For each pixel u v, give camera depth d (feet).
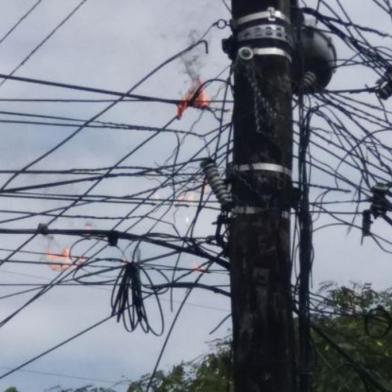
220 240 46.19
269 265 43.70
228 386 52.54
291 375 42.80
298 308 45.80
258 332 42.91
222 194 44.96
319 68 49.96
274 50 46.11
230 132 46.93
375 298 73.92
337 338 68.80
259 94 45.37
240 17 46.80
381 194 49.42
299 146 47.67
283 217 44.45
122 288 49.03
